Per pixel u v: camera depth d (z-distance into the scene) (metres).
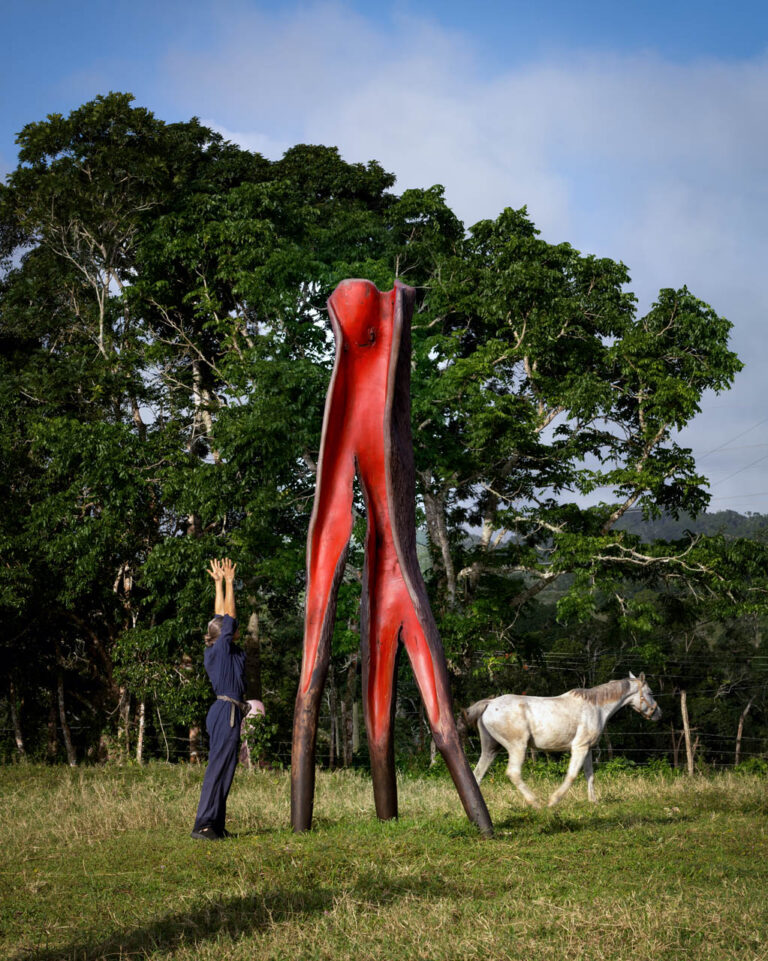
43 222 26.64
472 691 35.31
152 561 21.72
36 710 33.03
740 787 13.21
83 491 23.58
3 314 29.02
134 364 26.36
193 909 5.49
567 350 26.38
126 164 25.67
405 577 8.95
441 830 8.26
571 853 7.43
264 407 22.03
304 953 4.61
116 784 12.73
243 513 24.66
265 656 37.19
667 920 5.05
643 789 13.43
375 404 9.05
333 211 28.12
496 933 4.87
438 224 27.77
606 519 25.95
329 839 7.87
